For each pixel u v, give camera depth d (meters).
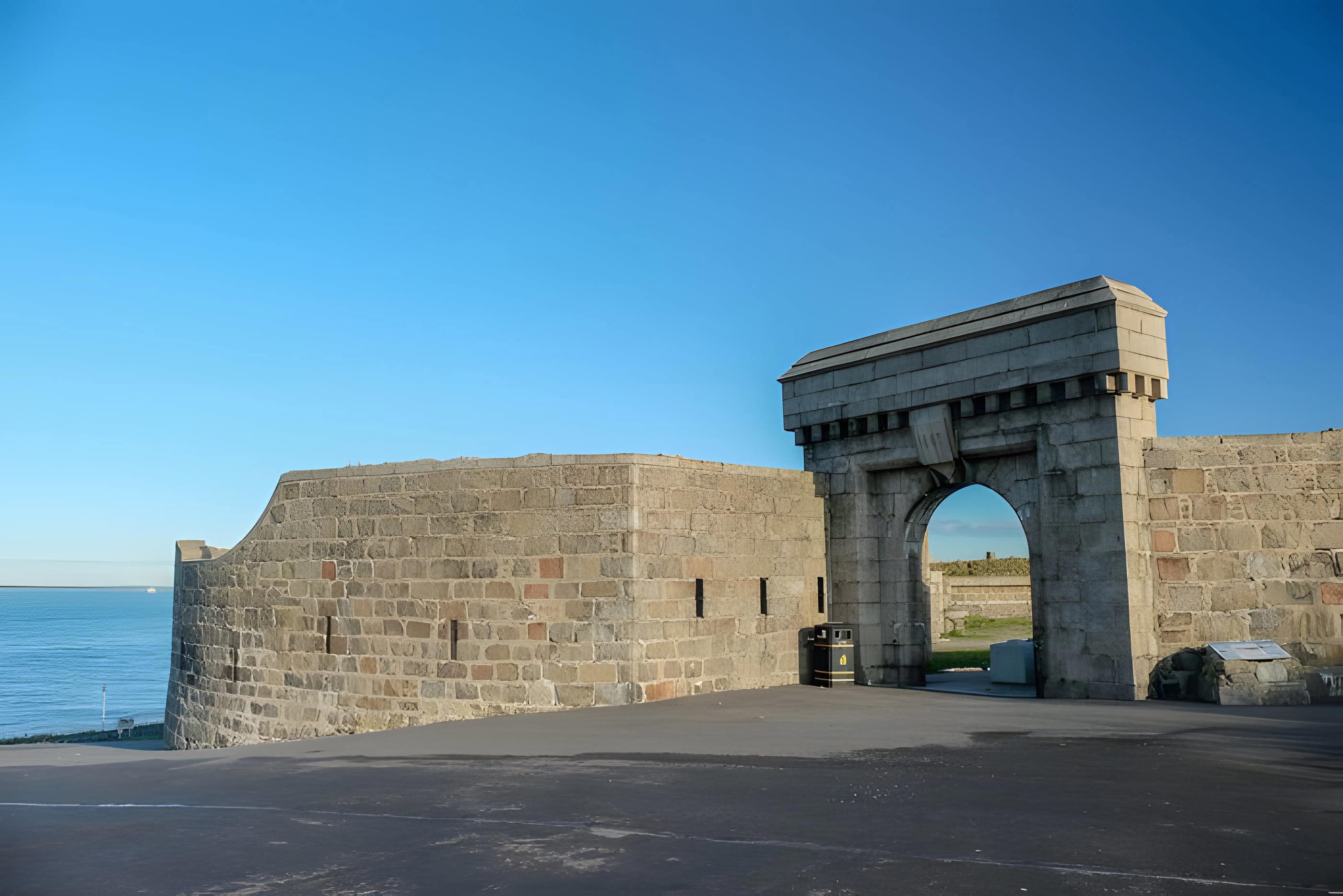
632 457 16.31
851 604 19.55
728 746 11.20
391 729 14.24
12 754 13.17
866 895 5.62
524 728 13.02
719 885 5.83
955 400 18.05
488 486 16.95
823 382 20.50
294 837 7.19
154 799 8.79
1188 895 5.54
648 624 16.17
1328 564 15.82
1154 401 16.52
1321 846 6.58
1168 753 10.45
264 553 19.59
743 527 18.14
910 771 9.50
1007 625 39.94
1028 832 7.02
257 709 19.42
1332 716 13.39
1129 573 15.62
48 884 6.05
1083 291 16.19
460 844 6.90
